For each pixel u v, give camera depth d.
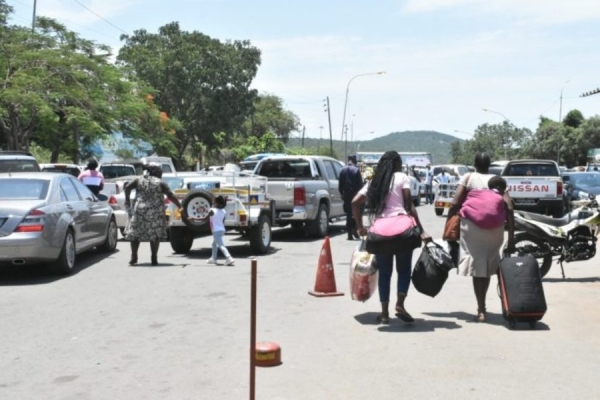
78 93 32.16
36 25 34.19
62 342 7.66
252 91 57.69
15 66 31.38
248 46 57.62
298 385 6.11
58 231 11.81
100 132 33.25
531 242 11.43
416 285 8.41
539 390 5.93
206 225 13.86
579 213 11.41
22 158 18.17
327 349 7.26
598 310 9.04
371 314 8.91
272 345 6.74
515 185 20.61
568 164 87.56
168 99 54.69
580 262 13.33
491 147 108.12
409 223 8.17
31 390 6.08
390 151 8.43
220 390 6.00
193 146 57.94
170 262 13.84
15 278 11.95
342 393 5.90
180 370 6.59
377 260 8.34
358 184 17.56
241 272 12.45
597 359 6.82
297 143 126.00
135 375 6.46
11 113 31.30
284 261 13.86
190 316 8.89
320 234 18.36
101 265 13.43
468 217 8.25
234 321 8.57
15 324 8.52
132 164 27.06
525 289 7.95
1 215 11.31
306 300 9.87
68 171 23.77
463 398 5.75
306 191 17.48
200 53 54.94
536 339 7.60
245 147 66.00
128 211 13.41
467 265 8.29
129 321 8.63
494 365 6.65
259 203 14.75
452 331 7.97
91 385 6.20
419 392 5.91
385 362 6.78
